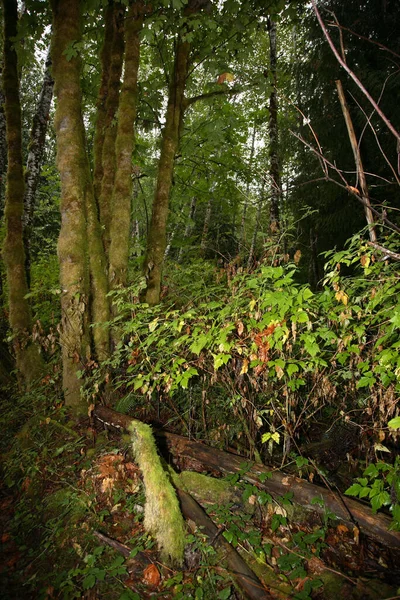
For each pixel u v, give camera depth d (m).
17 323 4.86
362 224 8.12
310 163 8.80
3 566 2.51
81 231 4.19
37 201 10.29
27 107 13.00
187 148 6.89
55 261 8.00
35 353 4.87
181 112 5.50
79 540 2.57
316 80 8.38
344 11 7.71
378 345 2.47
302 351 2.77
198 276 6.14
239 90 5.82
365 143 7.50
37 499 3.05
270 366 2.57
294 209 9.21
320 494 2.63
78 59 4.21
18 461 3.46
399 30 7.21
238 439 3.59
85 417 3.89
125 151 4.57
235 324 2.68
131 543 2.52
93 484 3.03
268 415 3.44
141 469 2.67
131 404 3.77
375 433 2.88
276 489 2.79
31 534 2.77
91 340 4.28
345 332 2.62
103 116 5.27
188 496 2.73
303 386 3.61
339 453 3.41
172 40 6.39
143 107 6.51
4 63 5.20
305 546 2.42
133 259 6.55
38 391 4.38
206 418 3.70
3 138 6.84
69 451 3.46
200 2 5.15
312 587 2.11
